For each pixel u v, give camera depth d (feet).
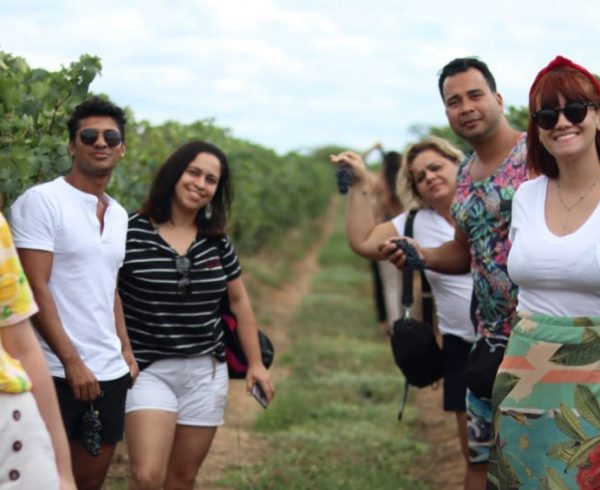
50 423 10.32
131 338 16.57
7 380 9.88
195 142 17.04
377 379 36.88
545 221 13.29
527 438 13.10
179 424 16.92
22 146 16.43
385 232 20.22
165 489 17.22
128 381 15.26
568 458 12.77
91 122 14.66
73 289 14.56
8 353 10.23
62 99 17.43
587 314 12.84
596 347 12.71
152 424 16.28
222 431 28.96
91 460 15.21
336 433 29.22
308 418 31.19
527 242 13.24
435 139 19.80
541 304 13.16
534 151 13.62
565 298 12.94
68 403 14.61
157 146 37.45
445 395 19.45
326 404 32.94
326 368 39.75
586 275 12.68
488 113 16.12
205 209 17.20
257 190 60.90
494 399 13.56
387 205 31.42
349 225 20.16
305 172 109.60
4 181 15.60
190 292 16.62
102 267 14.78
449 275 18.48
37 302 14.16
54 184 14.61
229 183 17.33
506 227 15.93
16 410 9.91
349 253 98.32
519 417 13.17
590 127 13.03
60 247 14.42
